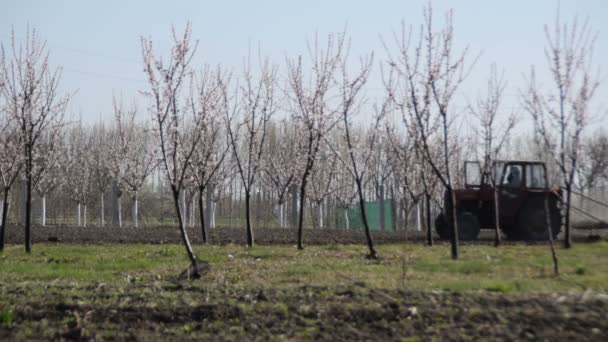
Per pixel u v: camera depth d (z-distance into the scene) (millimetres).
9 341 8234
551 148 16969
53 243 20859
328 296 9602
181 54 13711
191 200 38375
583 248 17078
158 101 13641
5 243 20891
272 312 8930
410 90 16156
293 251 17641
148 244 20328
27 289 10477
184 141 20047
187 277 12070
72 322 8828
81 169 40969
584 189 23594
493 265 13406
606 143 23562
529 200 22266
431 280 11375
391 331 8148
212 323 8680
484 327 8117
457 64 15883
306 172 18953
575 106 16734
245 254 16672
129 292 10156
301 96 19250
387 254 16422
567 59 16422
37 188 38312
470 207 22812
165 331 8492
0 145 20703
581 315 8406
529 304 8938
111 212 46656
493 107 21609
